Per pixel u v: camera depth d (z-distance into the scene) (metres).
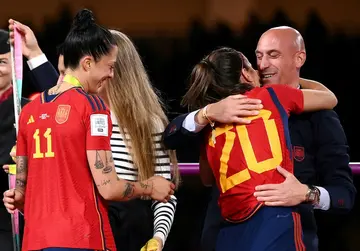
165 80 24.70
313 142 8.82
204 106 8.74
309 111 8.71
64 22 24.06
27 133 7.91
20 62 9.47
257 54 9.29
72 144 7.64
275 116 8.21
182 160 17.72
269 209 8.02
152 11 26.62
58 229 7.53
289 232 8.00
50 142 7.70
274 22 24.80
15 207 8.34
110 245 7.80
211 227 9.12
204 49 24.52
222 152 8.28
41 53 10.13
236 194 8.17
